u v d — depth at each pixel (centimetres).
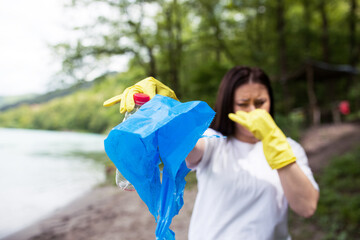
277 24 1478
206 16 1466
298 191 102
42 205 645
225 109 124
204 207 120
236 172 116
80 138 3722
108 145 56
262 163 118
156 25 1331
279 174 103
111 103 76
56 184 878
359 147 741
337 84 1712
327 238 330
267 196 114
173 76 1365
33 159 1554
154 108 60
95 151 1958
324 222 364
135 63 1237
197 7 1412
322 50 1670
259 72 123
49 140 3306
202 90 1173
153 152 61
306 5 1620
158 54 1428
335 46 1770
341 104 1297
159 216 61
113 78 1110
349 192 463
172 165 58
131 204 551
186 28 1673
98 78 1081
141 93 73
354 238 325
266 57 1484
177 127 60
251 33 1664
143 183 60
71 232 445
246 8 1487
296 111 1393
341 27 1752
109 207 552
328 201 417
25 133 5222
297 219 382
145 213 494
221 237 115
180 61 1481
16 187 857
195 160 117
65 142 2959
